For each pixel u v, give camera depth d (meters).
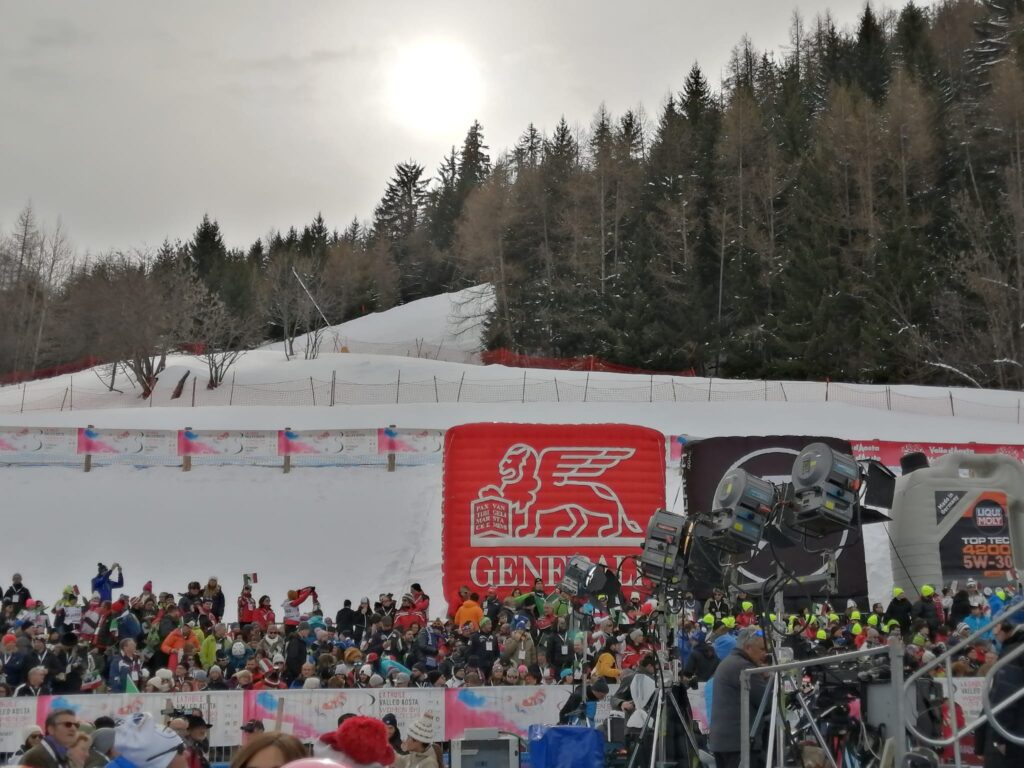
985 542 22.31
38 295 92.56
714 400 48.97
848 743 8.73
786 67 115.50
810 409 42.19
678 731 10.88
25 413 44.09
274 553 29.45
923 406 47.19
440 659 17.27
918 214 73.69
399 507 31.91
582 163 103.50
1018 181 69.06
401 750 12.11
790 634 12.12
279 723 11.06
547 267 85.00
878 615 18.95
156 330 59.28
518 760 12.14
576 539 22.91
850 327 64.31
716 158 86.81
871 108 79.31
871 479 10.73
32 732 9.54
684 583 11.21
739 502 10.38
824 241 70.62
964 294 67.31
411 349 84.31
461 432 23.20
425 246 128.12
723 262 77.00
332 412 42.50
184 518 31.16
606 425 23.47
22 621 17.58
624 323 72.00
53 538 29.80
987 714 5.89
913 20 99.50
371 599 27.33
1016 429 41.06
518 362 69.62
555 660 17.14
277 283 89.44
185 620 19.11
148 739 5.91
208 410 43.38
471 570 22.70
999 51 88.19
